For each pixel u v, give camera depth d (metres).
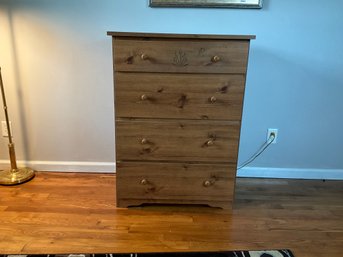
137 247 1.41
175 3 1.81
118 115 1.56
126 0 1.83
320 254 1.39
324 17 1.83
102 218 1.63
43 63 1.95
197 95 1.53
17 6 1.84
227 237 1.50
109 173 2.17
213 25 1.86
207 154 1.63
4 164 2.16
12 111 2.06
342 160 2.14
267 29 1.86
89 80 1.99
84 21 1.87
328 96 2.00
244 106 2.03
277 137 2.09
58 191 1.89
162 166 1.66
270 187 2.04
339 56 1.91
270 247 1.43
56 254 1.34
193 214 1.69
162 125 1.58
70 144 2.13
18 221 1.57
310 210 1.76
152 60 1.46
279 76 1.96
